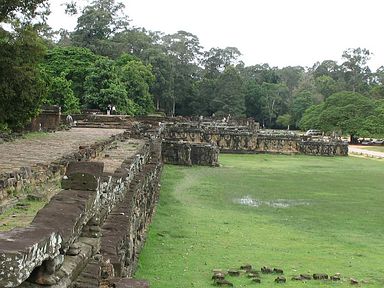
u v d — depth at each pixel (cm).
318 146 8512
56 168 1661
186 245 2139
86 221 811
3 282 496
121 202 1420
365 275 1838
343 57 16438
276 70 17800
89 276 795
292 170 5900
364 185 4697
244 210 3186
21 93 3075
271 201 3606
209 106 12988
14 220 1049
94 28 11900
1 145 2727
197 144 6212
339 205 3525
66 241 670
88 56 8488
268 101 14212
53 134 4050
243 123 10519
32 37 2959
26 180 1403
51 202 764
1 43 2861
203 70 14862
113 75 8125
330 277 1750
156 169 3194
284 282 1673
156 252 1988
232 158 7375
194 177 4866
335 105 10700
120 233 1143
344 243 2388
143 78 9694
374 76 16000
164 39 13862
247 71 16862
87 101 7931
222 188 4150
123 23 12769
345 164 6912
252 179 4875
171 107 12544
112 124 6066
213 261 1905
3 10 2698
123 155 2497
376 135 9900
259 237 2405
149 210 2497
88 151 2102
